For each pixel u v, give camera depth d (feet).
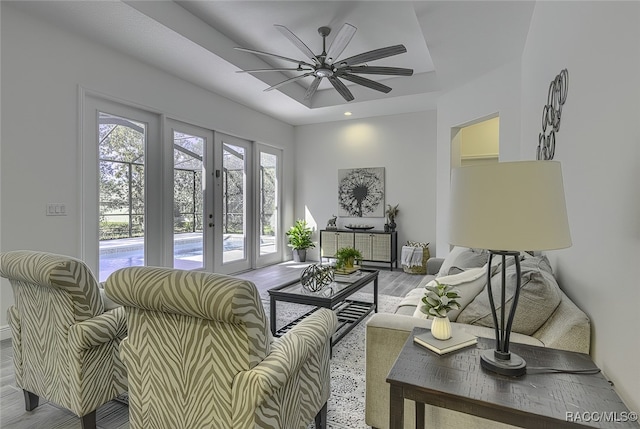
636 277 3.35
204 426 4.16
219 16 11.48
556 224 3.26
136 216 12.88
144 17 9.84
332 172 22.35
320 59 10.97
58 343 5.42
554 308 5.05
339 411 6.18
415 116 20.12
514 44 11.18
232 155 18.08
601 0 4.43
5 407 6.26
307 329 5.11
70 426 5.75
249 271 19.12
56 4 9.16
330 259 22.07
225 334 3.92
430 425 4.83
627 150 3.64
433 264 12.10
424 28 10.26
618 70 3.90
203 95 15.71
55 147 10.14
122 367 5.82
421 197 20.02
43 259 5.17
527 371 3.75
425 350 4.36
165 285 3.89
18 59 9.29
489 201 3.36
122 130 12.39
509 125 12.57
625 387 3.54
